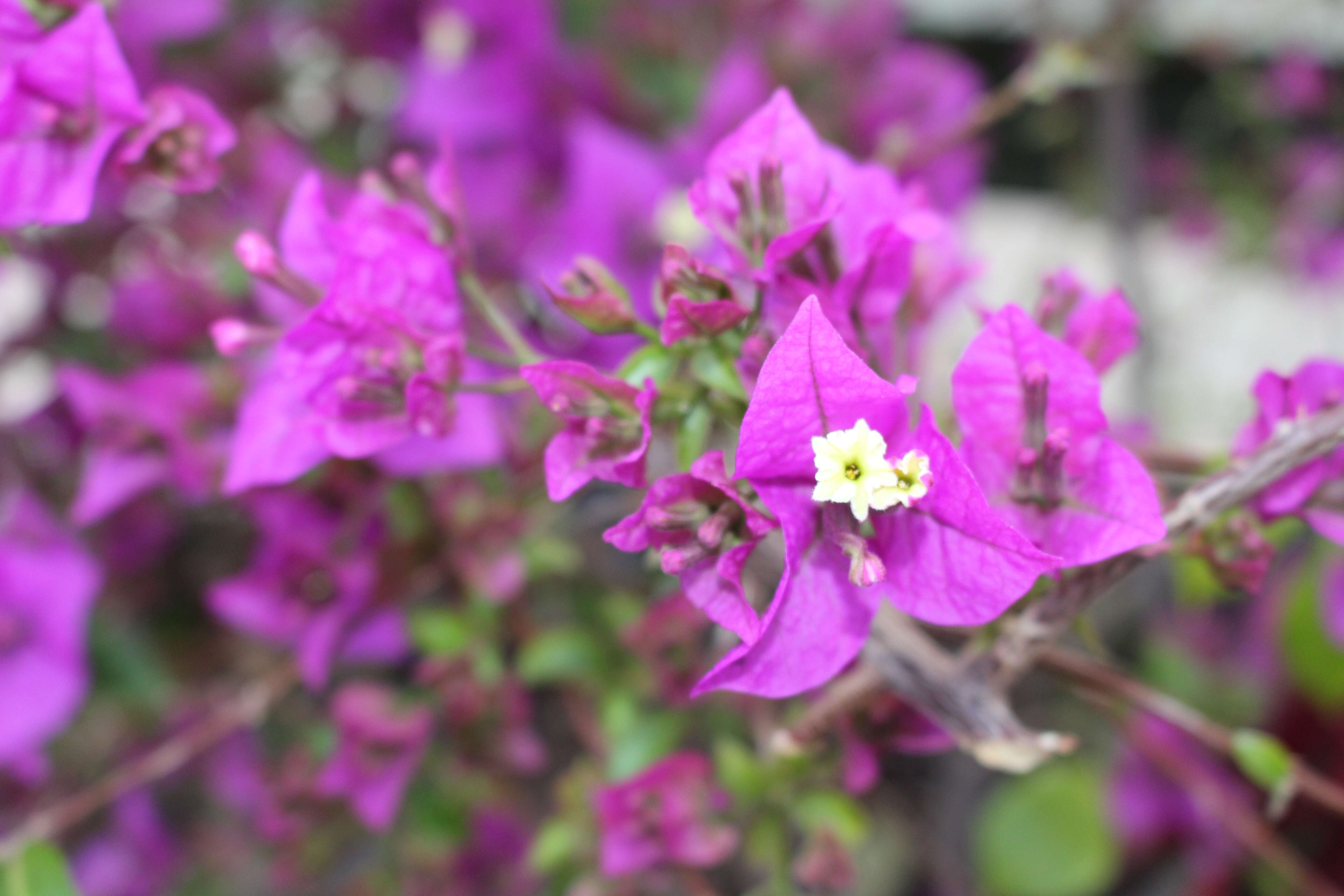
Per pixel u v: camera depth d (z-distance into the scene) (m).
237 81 0.46
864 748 0.25
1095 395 0.21
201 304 0.38
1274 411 0.23
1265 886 0.43
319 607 0.32
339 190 0.40
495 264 0.45
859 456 0.20
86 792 0.39
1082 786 0.42
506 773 0.35
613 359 0.37
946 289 0.27
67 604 0.34
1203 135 0.64
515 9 0.45
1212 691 0.45
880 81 0.46
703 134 0.42
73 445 0.41
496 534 0.31
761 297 0.22
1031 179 0.68
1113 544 0.21
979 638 0.23
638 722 0.31
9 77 0.24
